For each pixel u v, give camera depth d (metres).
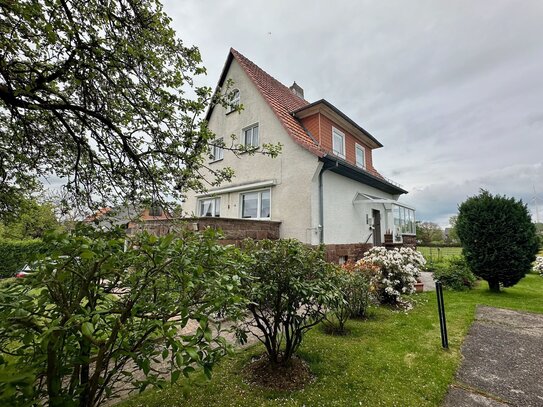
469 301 6.63
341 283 3.52
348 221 9.63
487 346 3.84
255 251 3.17
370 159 13.46
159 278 1.66
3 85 2.76
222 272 1.77
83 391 1.52
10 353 1.30
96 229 1.89
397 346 3.81
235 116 10.62
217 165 11.03
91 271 1.49
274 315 3.08
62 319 1.35
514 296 7.26
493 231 7.55
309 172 8.00
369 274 5.94
